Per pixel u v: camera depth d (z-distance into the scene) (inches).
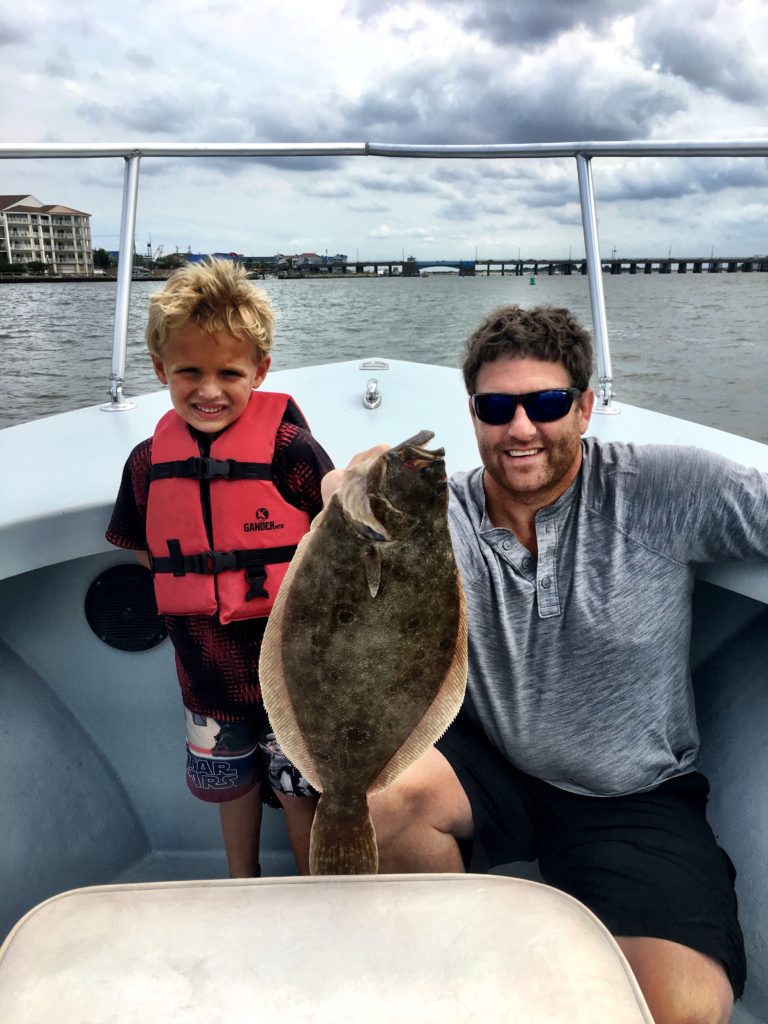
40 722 95.3
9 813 87.8
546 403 70.2
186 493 75.5
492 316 74.9
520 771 82.2
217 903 47.8
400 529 53.4
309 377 136.7
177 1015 40.6
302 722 55.0
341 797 56.1
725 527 75.0
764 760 83.4
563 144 112.8
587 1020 39.9
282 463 77.2
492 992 41.6
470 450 104.0
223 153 114.3
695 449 77.5
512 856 80.7
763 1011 77.0
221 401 74.3
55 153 108.9
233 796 82.4
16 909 84.7
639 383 545.3
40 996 41.8
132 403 123.2
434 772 73.0
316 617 54.0
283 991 41.8
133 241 119.0
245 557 75.9
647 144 108.6
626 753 76.2
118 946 44.7
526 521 76.7
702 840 74.6
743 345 677.9
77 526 86.3
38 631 96.9
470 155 115.6
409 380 134.3
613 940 45.8
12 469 97.0
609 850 73.1
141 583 94.8
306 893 48.7
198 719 80.9
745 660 90.7
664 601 75.7
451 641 55.9
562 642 75.4
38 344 591.8
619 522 75.5
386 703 55.6
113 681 99.3
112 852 98.4
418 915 46.7
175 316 69.9
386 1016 40.3
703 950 65.4
